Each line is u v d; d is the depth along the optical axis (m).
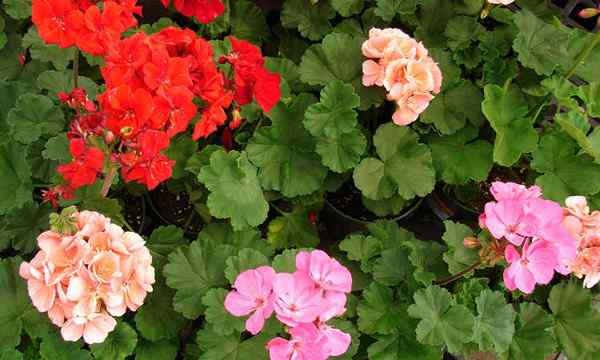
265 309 0.53
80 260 0.51
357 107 0.74
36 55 0.76
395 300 0.67
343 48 0.76
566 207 0.61
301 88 0.78
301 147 0.73
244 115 0.73
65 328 0.52
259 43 0.87
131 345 0.61
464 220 0.83
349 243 0.70
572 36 0.83
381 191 0.74
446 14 0.82
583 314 0.68
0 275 0.60
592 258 0.60
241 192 0.69
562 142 0.78
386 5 0.81
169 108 0.55
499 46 0.81
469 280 0.65
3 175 0.67
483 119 0.78
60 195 0.63
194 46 0.58
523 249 0.54
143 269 0.53
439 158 0.78
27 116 0.69
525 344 0.65
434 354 0.63
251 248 0.65
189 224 0.76
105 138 0.54
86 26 0.58
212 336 0.61
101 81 0.80
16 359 0.58
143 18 0.87
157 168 0.56
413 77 0.69
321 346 0.52
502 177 0.84
